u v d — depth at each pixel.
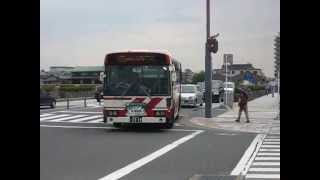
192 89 47.78
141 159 14.38
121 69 23.06
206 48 31.64
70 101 62.25
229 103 45.94
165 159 14.45
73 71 154.62
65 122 29.06
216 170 12.50
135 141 19.42
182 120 30.19
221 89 59.22
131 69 23.05
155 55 22.95
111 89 23.03
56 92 64.38
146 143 18.73
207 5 31.28
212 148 17.41
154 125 26.44
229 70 49.84
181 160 14.27
